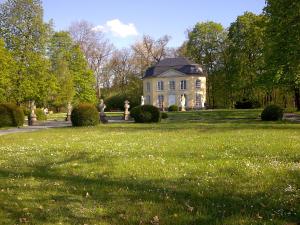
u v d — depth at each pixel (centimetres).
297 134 2073
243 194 781
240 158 1224
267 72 3659
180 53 9538
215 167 1069
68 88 6175
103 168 1102
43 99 5041
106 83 9456
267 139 1806
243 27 6075
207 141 1788
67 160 1285
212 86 8000
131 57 9419
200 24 8094
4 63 4244
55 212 692
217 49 7944
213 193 795
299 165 1063
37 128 3450
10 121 3734
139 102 8688
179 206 711
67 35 6675
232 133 2219
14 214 691
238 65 5894
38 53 4866
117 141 1905
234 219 626
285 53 3106
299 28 2997
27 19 4809
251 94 6066
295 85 3769
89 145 1741
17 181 955
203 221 626
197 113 5291
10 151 1596
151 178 952
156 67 8719
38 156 1409
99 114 3850
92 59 8338
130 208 705
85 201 759
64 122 4581
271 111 3697
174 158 1253
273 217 633
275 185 845
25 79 4678
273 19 3219
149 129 2806
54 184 912
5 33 4766
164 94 8594
